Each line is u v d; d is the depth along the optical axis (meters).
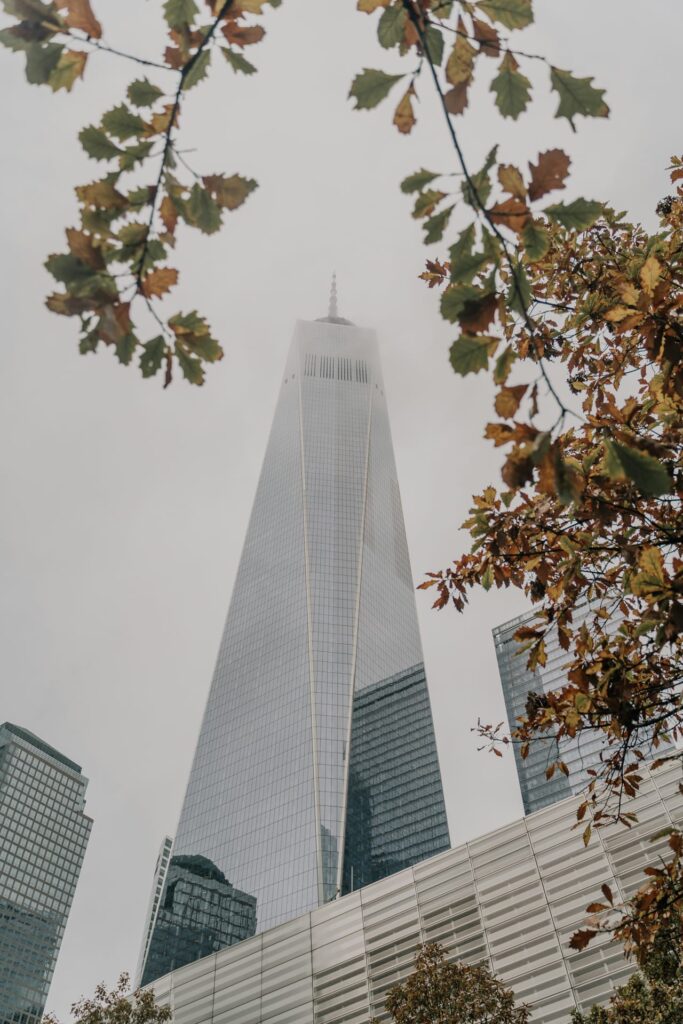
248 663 146.25
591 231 6.19
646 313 3.94
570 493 2.38
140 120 2.34
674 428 4.86
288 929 52.44
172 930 120.31
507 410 2.45
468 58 2.33
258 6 2.39
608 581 5.59
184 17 2.39
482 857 45.81
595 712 5.12
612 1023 16.12
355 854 114.19
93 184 2.30
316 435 181.00
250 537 170.25
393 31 2.43
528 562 5.79
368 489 172.25
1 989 165.12
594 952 37.81
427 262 5.99
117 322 2.26
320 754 122.62
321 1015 46.41
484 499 5.87
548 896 41.19
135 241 2.29
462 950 42.69
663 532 5.06
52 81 2.31
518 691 126.94
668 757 5.36
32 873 187.50
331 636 138.62
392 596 159.38
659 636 4.35
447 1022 21.64
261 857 117.38
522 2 2.29
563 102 2.23
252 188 2.35
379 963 46.19
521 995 38.62
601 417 4.85
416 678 148.62
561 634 5.39
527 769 119.25
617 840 40.19
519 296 2.36
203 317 2.31
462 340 2.42
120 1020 29.19
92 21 2.23
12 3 2.20
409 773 129.50
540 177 2.20
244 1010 49.88
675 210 6.37
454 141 2.29
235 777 131.50
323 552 152.88
